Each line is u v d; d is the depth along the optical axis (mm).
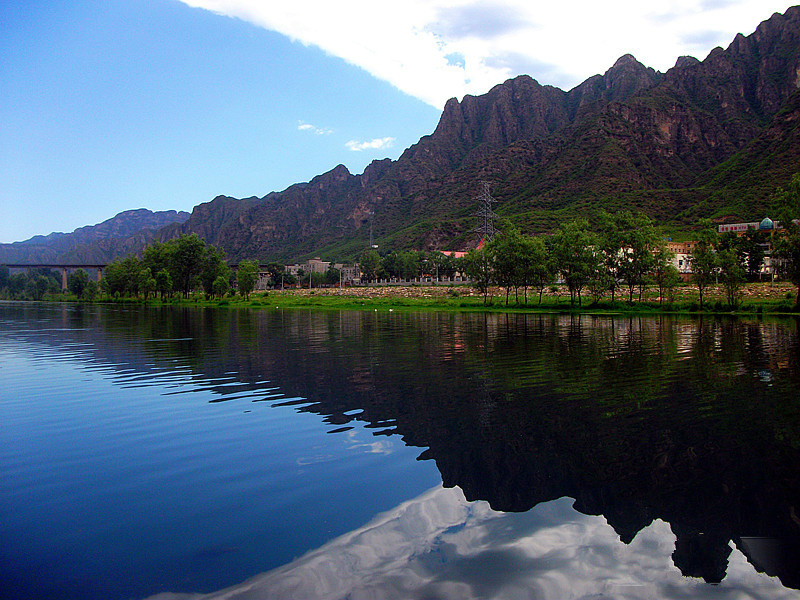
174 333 41031
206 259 146750
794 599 5621
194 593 5824
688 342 30016
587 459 10031
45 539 7191
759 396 15102
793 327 40406
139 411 14461
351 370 20984
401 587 5875
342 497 8492
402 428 12289
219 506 8211
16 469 9992
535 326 44375
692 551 6715
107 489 8961
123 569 6383
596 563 6441
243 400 15672
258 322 55375
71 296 197125
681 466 9586
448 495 8531
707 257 62469
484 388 16828
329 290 178500
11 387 18141
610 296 92312
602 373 19438
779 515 7684
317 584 5969
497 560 6512
